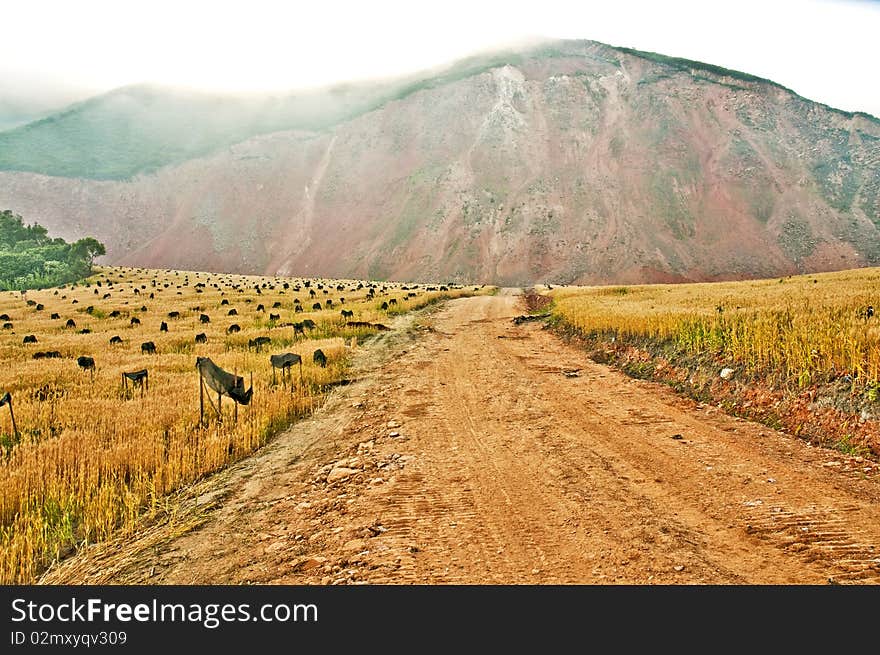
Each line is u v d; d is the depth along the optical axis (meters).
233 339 21.17
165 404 10.75
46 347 20.38
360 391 12.98
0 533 5.87
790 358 9.84
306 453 8.59
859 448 7.16
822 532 5.11
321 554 5.21
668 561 4.73
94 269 106.00
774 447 7.68
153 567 5.27
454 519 5.80
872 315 13.07
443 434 9.15
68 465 7.57
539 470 7.20
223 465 8.23
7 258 99.19
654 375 13.12
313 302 40.53
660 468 7.06
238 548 5.51
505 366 15.68
